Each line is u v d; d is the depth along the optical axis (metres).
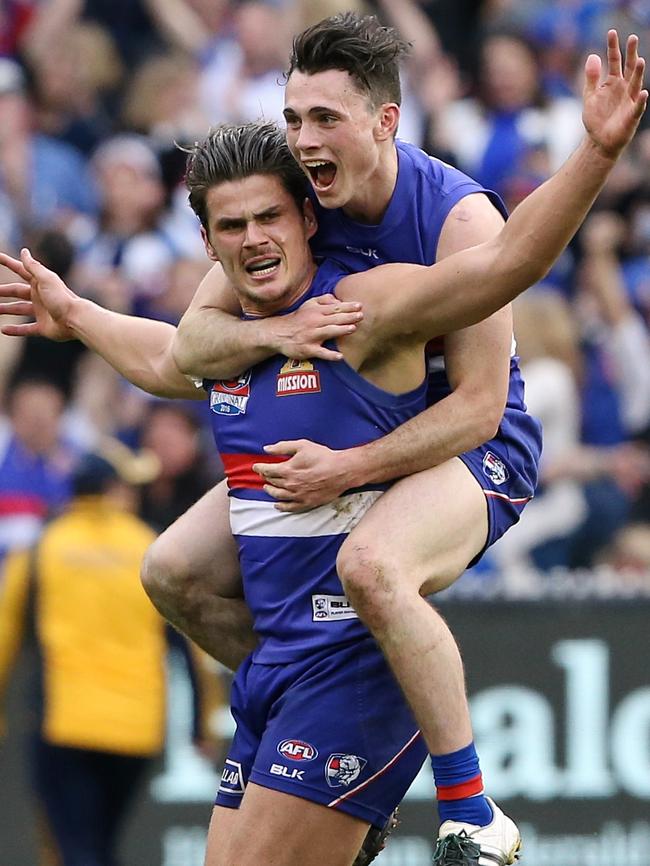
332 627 14.17
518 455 14.79
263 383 14.25
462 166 34.09
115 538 24.47
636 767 24.91
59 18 36.25
